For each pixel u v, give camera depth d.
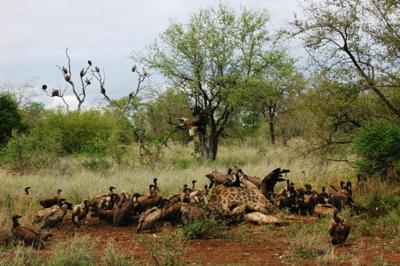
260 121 34.97
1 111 30.77
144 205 12.70
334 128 15.89
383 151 14.48
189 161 26.44
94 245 9.62
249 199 12.59
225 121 28.09
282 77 28.00
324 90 15.20
